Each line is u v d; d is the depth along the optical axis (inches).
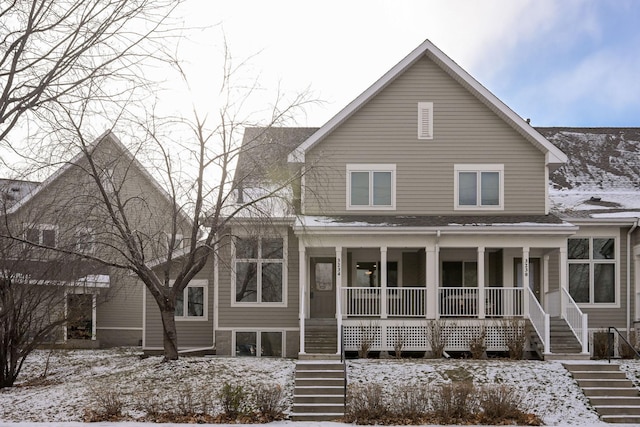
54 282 822.5
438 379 724.7
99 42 429.7
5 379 803.4
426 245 888.3
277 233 813.2
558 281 968.9
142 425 593.9
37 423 600.4
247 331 928.9
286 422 627.5
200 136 745.6
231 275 928.9
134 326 1227.9
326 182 952.3
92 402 671.1
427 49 957.2
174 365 777.6
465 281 1003.9
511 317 876.6
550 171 1067.9
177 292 807.1
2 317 790.5
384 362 787.4
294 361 816.9
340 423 626.5
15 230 812.6
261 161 780.6
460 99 970.7
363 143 966.4
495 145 965.8
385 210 959.0
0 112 394.0
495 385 705.6
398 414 636.7
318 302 992.2
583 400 679.1
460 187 964.0
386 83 960.9
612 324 968.9
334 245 885.2
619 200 1044.5
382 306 879.1
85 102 543.5
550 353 807.1
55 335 916.0
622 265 976.3
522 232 877.8
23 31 404.8
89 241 767.7
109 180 749.9
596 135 1222.9
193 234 775.1
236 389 655.1
